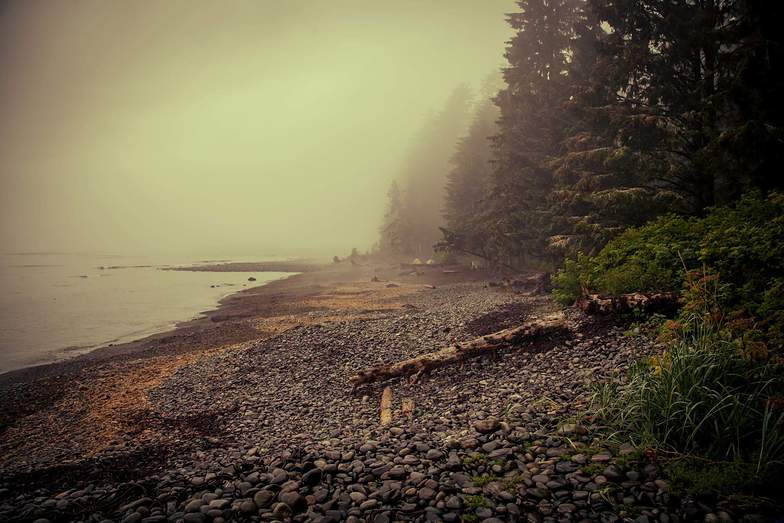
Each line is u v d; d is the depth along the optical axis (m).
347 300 26.44
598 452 4.34
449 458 4.60
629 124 12.68
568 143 17.03
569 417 5.31
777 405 4.04
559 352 8.09
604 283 9.74
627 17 13.80
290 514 3.86
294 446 6.08
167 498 4.44
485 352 8.84
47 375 13.45
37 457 7.04
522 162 25.02
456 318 13.72
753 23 10.74
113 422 8.61
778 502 3.31
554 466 4.21
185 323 22.56
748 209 8.38
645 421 4.54
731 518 3.20
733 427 4.04
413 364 8.88
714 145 10.59
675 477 3.74
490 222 26.16
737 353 4.95
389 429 6.18
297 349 12.43
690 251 8.48
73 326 22.20
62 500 4.70
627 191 12.70
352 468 4.68
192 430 7.69
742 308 6.11
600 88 14.47
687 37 12.67
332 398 8.72
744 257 7.12
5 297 34.06
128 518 4.02
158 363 13.52
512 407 6.07
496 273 33.06
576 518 3.41
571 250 16.48
